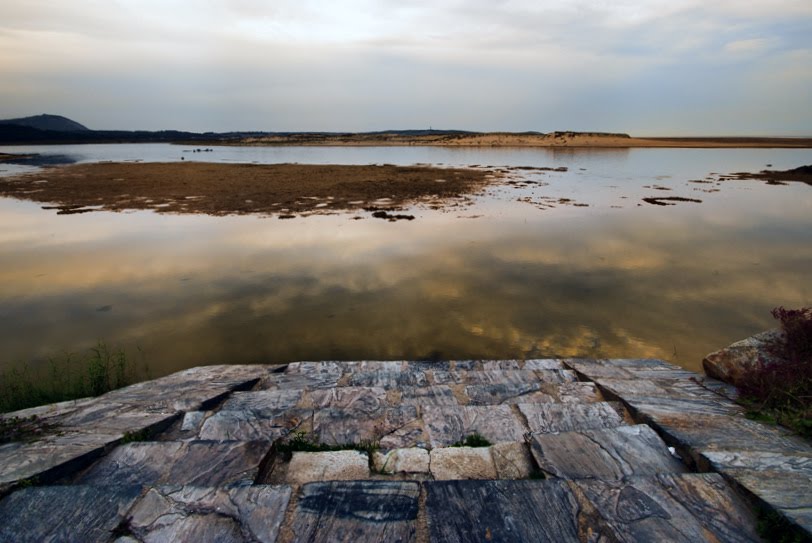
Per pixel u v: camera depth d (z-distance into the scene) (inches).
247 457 115.6
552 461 114.5
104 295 324.5
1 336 261.4
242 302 312.7
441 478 113.0
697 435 124.6
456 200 751.1
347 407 161.0
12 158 2047.2
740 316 292.0
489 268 385.4
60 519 90.7
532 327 277.0
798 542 81.4
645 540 85.9
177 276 365.1
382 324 279.9
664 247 454.3
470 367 219.5
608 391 170.2
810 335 171.0
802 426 124.4
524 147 3014.3
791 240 483.2
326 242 467.8
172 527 89.1
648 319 288.2
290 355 244.4
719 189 900.6
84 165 1534.2
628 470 112.0
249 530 88.5
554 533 87.7
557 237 493.0
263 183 980.6
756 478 100.0
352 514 92.5
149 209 668.1
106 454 118.6
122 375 217.2
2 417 145.1
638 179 1083.9
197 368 213.3
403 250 438.3
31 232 517.7
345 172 1244.5
